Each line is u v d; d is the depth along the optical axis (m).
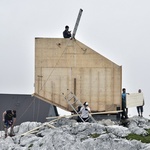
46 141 24.25
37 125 28.61
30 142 25.44
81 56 27.78
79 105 27.69
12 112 28.62
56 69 27.70
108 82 27.92
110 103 27.98
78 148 23.33
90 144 23.34
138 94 29.39
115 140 23.20
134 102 29.05
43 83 27.67
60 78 27.75
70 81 27.78
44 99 27.73
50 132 25.62
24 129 28.73
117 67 27.88
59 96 27.77
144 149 22.50
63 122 27.42
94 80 27.89
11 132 28.48
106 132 25.03
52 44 27.66
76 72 27.81
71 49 27.75
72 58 27.77
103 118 28.28
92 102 27.94
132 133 24.97
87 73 27.83
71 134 25.20
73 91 27.78
